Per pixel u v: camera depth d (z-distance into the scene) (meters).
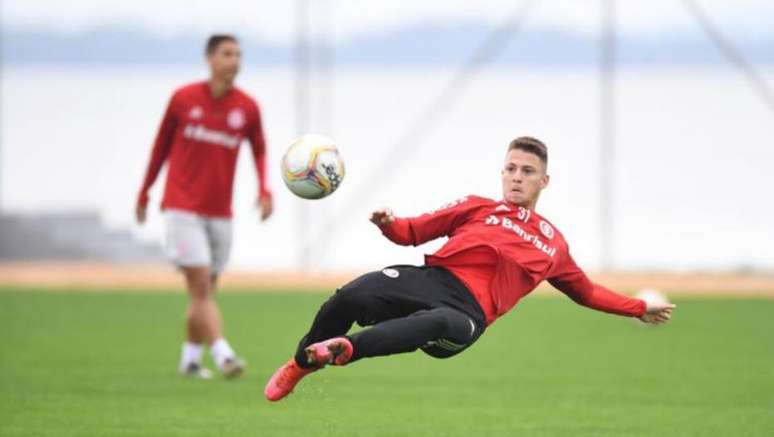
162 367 52.94
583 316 75.00
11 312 73.25
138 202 51.12
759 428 39.97
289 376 30.03
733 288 88.00
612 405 44.72
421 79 143.38
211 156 49.38
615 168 121.06
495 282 30.94
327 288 86.75
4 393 45.69
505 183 32.53
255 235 110.75
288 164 31.62
